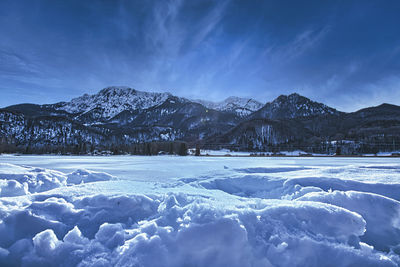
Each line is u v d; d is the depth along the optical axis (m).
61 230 2.67
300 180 5.01
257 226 2.63
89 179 6.17
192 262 2.30
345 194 3.45
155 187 4.57
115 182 4.77
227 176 6.12
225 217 2.51
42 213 2.82
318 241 2.49
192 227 2.44
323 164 15.48
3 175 5.20
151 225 2.60
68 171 11.38
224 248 2.33
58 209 2.94
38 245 2.37
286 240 2.48
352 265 2.36
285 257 2.36
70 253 2.35
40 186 5.13
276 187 5.25
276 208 2.85
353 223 2.65
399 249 2.83
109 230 2.58
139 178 7.55
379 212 3.18
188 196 3.45
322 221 2.68
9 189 4.36
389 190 4.31
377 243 2.96
